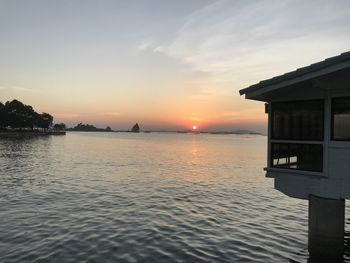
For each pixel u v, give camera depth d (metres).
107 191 24.09
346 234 14.33
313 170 11.39
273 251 12.17
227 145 136.12
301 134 11.73
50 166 40.44
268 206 20.28
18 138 127.75
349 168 10.59
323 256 10.80
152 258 11.23
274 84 11.18
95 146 94.56
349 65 9.55
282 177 12.06
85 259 10.91
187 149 94.44
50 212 17.14
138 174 34.91
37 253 11.32
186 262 10.95
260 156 68.75
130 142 139.00
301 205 20.62
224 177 34.12
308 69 10.21
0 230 13.78
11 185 25.58
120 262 10.77
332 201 10.76
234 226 15.59
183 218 16.89
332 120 10.95
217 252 11.98
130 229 14.55
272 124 12.48
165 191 24.94
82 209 18.06
